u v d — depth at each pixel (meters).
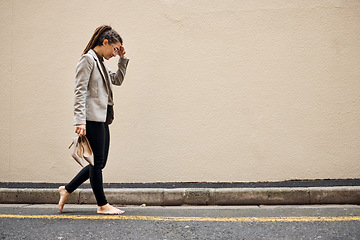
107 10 4.67
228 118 4.45
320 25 4.37
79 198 3.85
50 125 4.73
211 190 3.73
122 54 3.44
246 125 4.42
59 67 4.73
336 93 4.34
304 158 4.36
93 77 3.08
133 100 4.58
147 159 4.53
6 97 4.81
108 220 3.05
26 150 4.75
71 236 2.60
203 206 3.66
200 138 4.47
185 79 4.52
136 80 4.59
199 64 4.50
